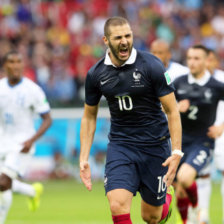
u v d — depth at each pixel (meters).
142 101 20.45
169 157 19.66
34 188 34.16
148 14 75.12
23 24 71.00
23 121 29.45
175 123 19.95
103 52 68.56
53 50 67.38
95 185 53.12
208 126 28.75
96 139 55.84
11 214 37.22
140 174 20.98
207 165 29.08
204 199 30.64
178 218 28.92
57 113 56.81
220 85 28.52
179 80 29.12
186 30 74.94
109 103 20.97
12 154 28.67
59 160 56.38
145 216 22.02
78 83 62.38
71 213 36.94
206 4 79.62
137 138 20.88
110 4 76.31
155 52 30.00
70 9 74.31
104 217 34.94
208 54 28.80
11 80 29.41
